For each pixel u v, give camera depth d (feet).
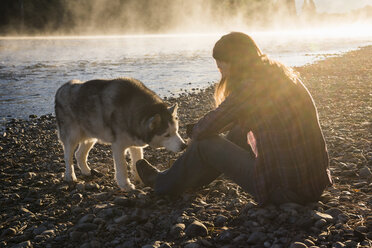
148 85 49.08
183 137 21.59
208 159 9.92
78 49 129.59
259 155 8.68
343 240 7.98
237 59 8.70
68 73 61.87
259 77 8.45
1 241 9.64
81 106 13.93
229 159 9.47
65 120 14.64
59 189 13.70
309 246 7.78
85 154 15.47
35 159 19.04
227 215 9.90
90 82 14.11
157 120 12.13
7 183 14.98
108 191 13.32
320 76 45.75
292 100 8.41
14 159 19.19
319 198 9.89
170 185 10.80
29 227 10.52
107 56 97.86
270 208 9.37
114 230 9.55
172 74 60.23
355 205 9.81
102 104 13.26
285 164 8.60
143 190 12.66
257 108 8.51
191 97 38.93
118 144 13.20
